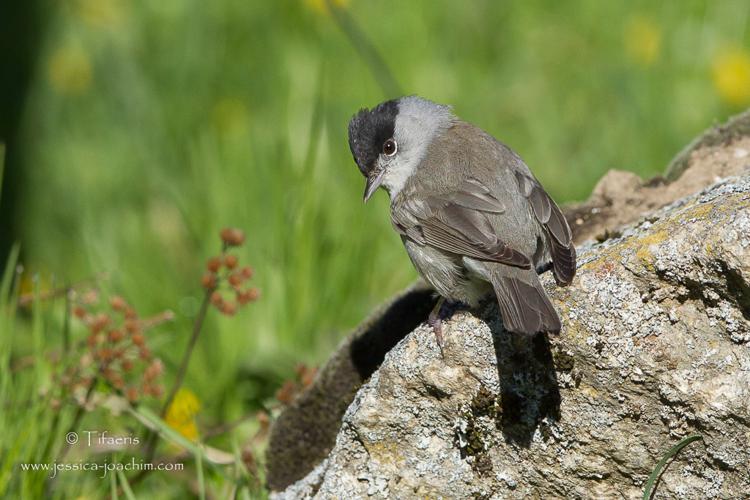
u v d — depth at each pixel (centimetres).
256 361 1097
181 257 1335
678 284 702
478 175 897
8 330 955
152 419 901
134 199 1454
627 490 745
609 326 716
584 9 1686
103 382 938
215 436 1031
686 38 1620
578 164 1418
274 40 1683
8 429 893
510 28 1659
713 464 719
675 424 718
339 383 910
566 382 730
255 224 1276
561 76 1567
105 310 1170
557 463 749
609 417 729
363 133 979
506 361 740
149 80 1648
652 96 1497
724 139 962
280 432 928
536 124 1486
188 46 1675
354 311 1207
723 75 1479
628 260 715
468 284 857
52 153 1559
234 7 1728
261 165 1335
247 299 970
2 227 1479
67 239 1445
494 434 756
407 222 900
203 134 1448
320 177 1301
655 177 959
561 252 746
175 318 1166
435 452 774
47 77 1694
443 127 974
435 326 766
